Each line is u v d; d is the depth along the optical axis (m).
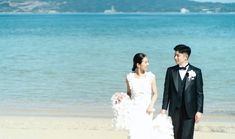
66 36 69.19
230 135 13.48
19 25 112.62
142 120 9.30
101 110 18.44
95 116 17.19
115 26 104.56
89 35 71.19
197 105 9.20
